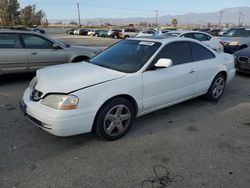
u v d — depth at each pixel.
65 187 2.78
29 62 6.99
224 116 4.83
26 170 3.05
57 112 3.26
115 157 3.36
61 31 62.81
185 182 2.88
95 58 4.73
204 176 2.99
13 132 4.00
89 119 3.44
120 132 3.84
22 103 3.78
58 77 3.76
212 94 5.51
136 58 4.24
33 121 3.58
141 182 2.88
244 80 7.98
